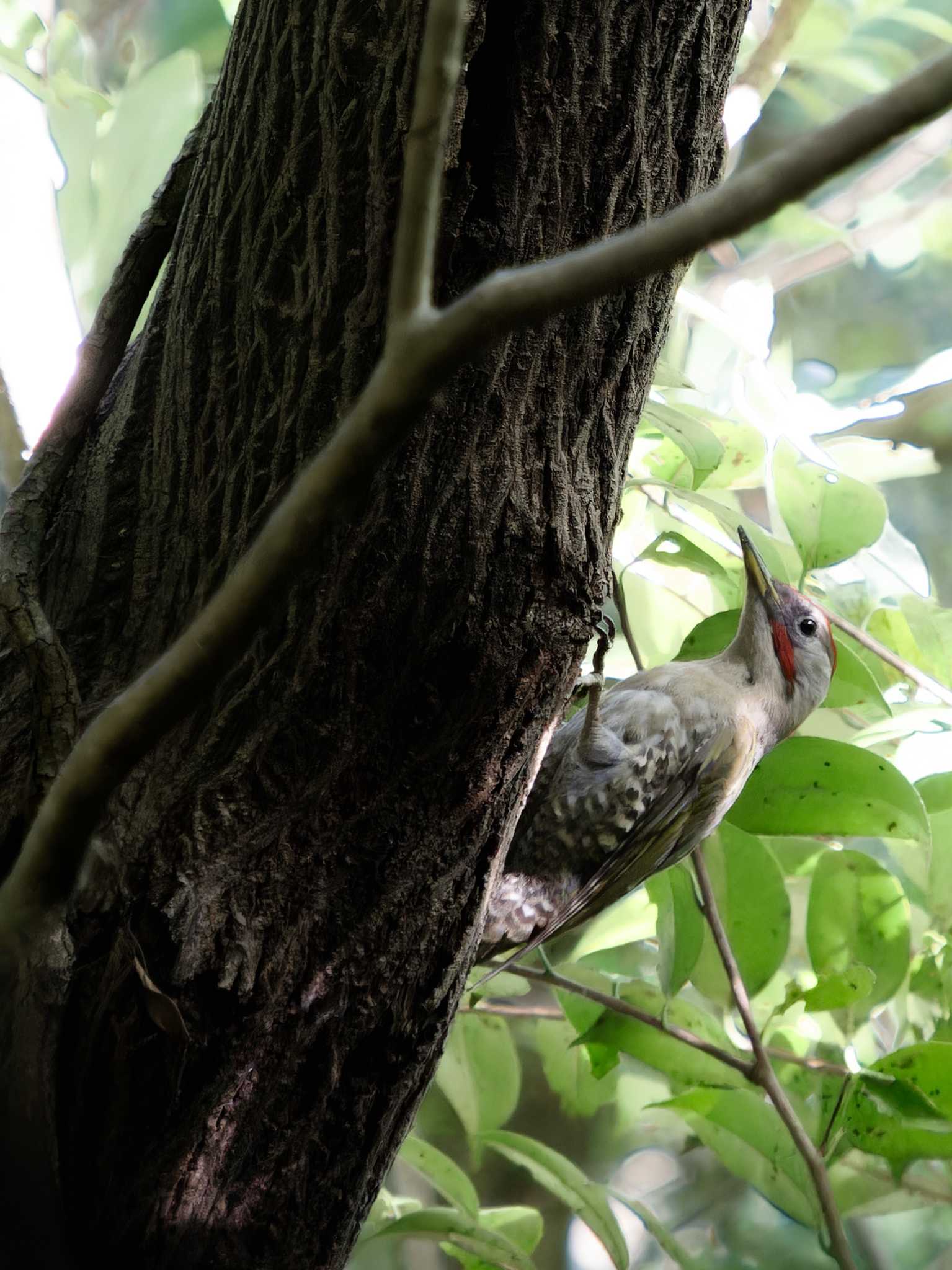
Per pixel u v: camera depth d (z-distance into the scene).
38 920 2.53
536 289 1.89
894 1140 4.70
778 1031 5.74
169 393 3.43
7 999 2.74
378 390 1.99
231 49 3.47
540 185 3.10
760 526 5.73
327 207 3.14
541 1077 8.91
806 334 10.45
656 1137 9.02
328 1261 3.25
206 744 3.13
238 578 2.12
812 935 5.30
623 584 6.06
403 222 1.96
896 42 9.05
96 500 3.54
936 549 9.70
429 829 3.17
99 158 6.20
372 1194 3.42
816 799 4.95
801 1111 5.54
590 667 6.56
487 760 3.18
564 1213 8.77
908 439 9.84
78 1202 3.00
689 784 6.21
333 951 3.10
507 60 3.08
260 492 3.18
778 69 7.96
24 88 6.33
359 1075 3.19
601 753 6.01
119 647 3.36
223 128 3.40
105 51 8.63
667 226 1.80
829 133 1.68
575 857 6.17
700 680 6.35
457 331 1.92
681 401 6.66
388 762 3.13
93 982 2.95
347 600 3.07
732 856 5.30
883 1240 8.59
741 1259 8.62
